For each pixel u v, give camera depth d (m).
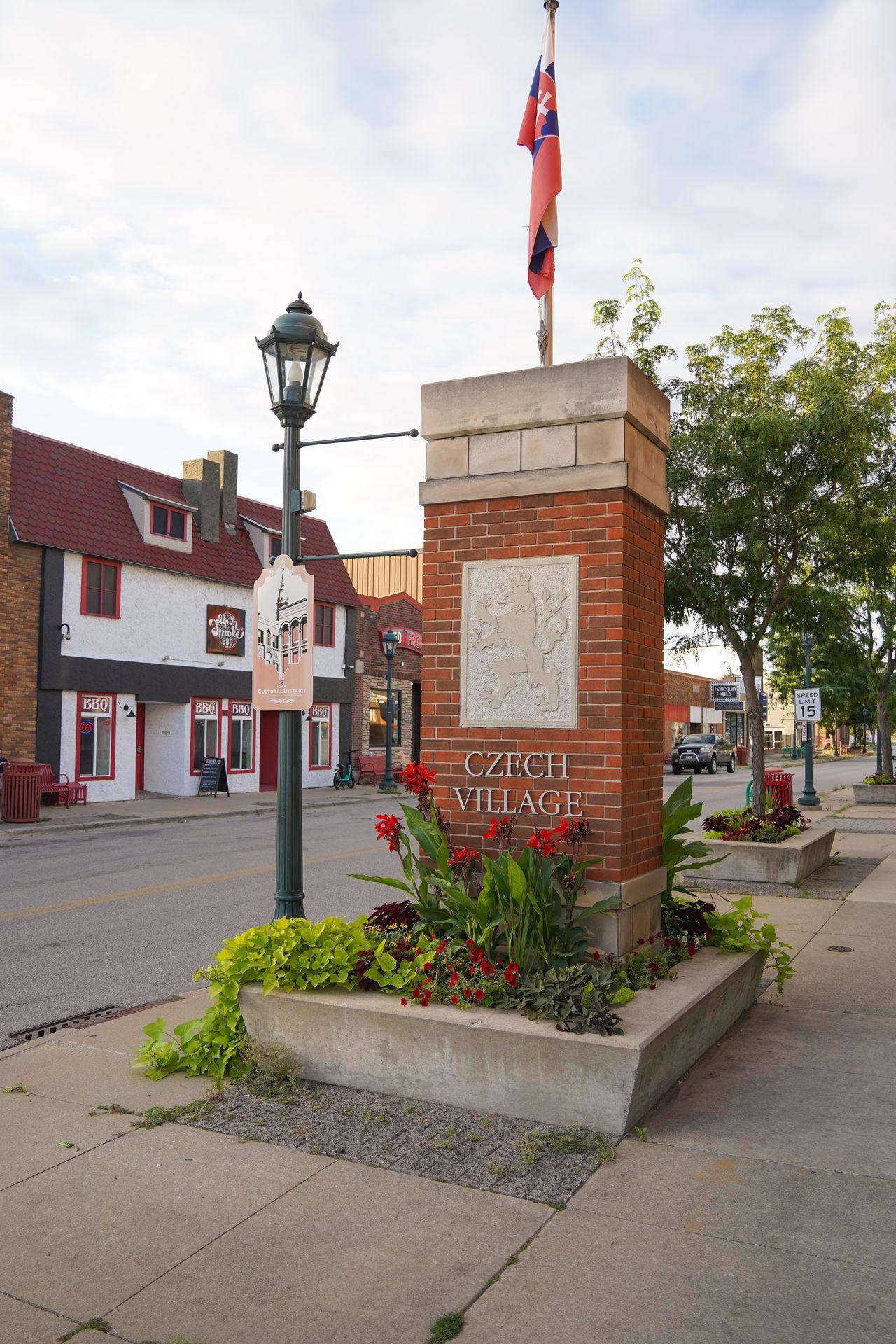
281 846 6.78
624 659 5.68
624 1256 3.47
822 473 12.26
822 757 71.19
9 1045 6.29
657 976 5.52
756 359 13.34
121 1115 4.84
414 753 37.88
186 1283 3.35
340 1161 4.24
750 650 13.61
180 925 9.88
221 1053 5.35
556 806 5.72
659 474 6.31
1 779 19.66
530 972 5.16
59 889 12.13
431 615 6.18
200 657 26.80
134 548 24.59
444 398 6.20
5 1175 4.18
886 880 12.33
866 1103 4.86
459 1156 4.25
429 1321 3.12
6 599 21.61
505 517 6.00
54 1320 3.15
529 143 7.27
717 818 13.20
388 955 5.31
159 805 23.89
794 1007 6.63
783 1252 3.48
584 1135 4.41
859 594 19.95
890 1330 3.03
